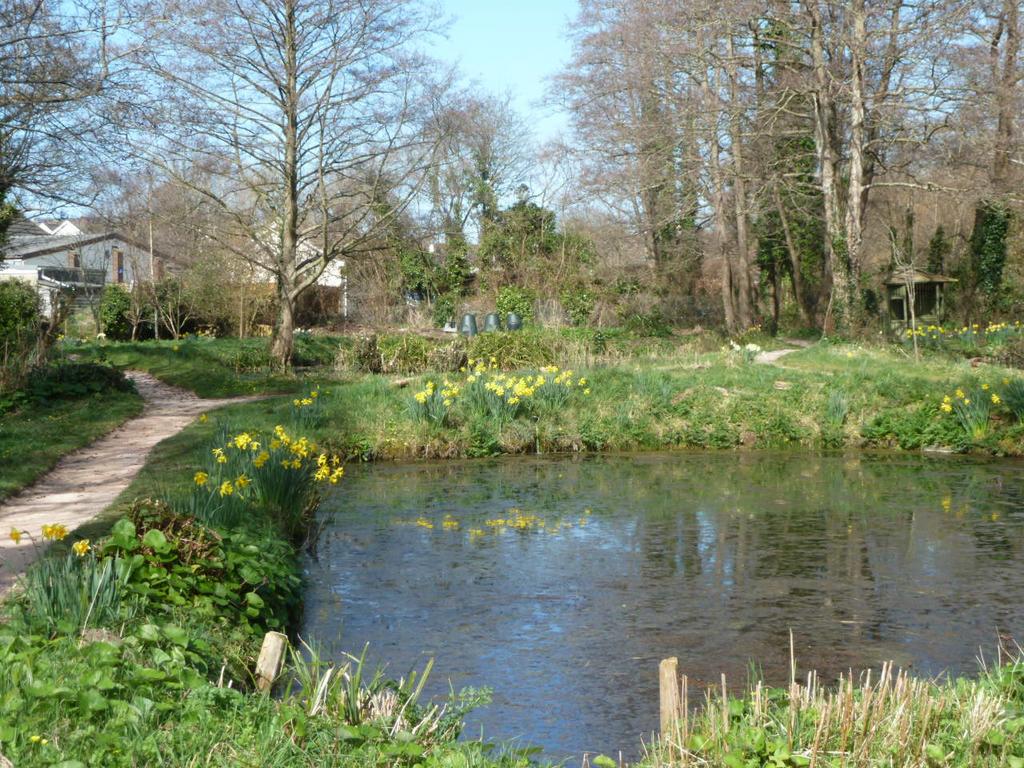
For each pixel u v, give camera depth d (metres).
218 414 20.19
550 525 12.20
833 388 20.66
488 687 6.73
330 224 33.12
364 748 4.93
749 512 12.91
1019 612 8.57
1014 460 17.36
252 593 7.41
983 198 31.97
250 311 46.56
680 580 9.71
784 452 18.55
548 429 19.06
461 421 19.12
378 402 20.00
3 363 20.91
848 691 5.09
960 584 9.46
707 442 19.23
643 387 20.70
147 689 5.06
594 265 48.44
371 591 9.37
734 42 35.62
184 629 6.28
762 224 44.91
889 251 52.72
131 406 20.97
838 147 36.47
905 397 20.12
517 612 8.70
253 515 10.39
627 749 5.98
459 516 12.79
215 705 5.18
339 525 12.27
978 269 40.88
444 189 52.00
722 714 5.35
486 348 28.36
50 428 16.86
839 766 4.75
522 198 56.56
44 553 8.40
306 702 5.55
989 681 5.90
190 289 45.81
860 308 32.19
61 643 5.54
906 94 31.23
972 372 22.77
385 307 47.81
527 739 6.13
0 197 21.20
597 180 37.38
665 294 46.31
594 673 7.23
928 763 4.81
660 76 34.69
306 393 22.08
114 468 13.64
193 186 28.84
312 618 8.55
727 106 33.22
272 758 4.66
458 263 51.38
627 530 11.89
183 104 27.17
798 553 10.71
